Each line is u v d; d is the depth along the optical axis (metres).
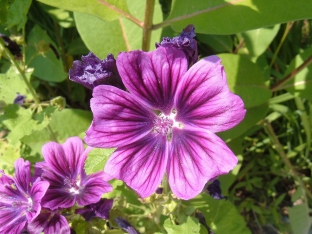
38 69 0.18
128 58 0.09
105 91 0.09
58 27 0.19
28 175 0.11
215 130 0.09
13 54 0.13
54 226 0.11
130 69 0.09
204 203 0.13
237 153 0.17
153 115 0.09
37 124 0.13
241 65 0.15
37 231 0.11
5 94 0.14
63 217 0.11
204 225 0.12
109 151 0.10
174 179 0.09
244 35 0.17
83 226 0.12
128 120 0.09
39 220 0.11
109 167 0.09
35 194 0.11
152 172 0.09
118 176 0.09
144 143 0.09
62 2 0.12
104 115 0.09
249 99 0.15
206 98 0.09
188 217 0.11
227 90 0.08
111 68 0.10
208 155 0.09
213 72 0.09
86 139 0.09
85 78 0.10
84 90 0.20
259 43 0.17
